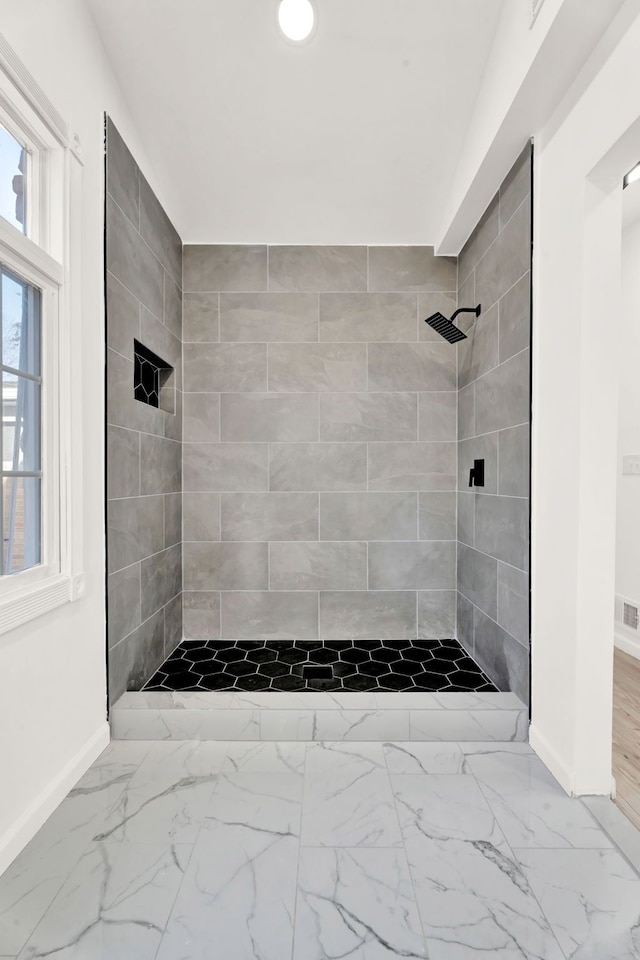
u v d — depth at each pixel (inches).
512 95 67.4
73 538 66.6
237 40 73.8
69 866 53.2
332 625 114.6
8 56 51.2
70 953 43.6
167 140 88.4
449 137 89.0
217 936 45.2
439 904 48.7
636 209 110.6
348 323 113.7
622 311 121.4
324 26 72.0
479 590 99.2
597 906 48.6
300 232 110.0
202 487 113.6
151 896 49.4
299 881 51.3
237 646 110.2
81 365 68.6
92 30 71.1
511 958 43.4
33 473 61.4
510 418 83.8
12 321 57.5
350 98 81.9
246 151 91.0
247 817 61.1
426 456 114.3
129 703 80.3
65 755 65.7
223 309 113.2
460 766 72.1
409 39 73.7
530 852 55.6
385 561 114.6
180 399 111.9
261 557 114.0
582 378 63.4
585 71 61.1
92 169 71.8
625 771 71.3
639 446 115.6
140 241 88.8
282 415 113.6
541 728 74.5
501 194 86.8
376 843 56.7
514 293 81.8
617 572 122.5
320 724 79.2
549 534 71.7
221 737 79.3
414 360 114.2
